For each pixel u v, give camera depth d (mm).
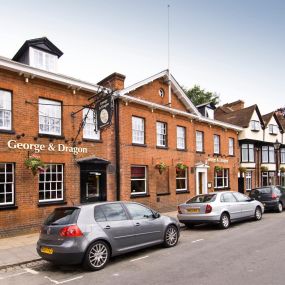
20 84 11633
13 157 11148
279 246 8289
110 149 14719
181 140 19375
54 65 13586
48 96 12469
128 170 15398
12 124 11289
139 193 16141
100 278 6293
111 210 7664
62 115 12891
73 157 13070
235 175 24266
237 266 6566
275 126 30469
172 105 18859
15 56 13492
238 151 25391
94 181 14000
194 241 9547
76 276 6508
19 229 11117
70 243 6617
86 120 13906
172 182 18094
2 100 11227
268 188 17047
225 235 10328
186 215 11906
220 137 22984
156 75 17453
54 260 6742
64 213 7207
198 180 20250
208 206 11469
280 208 16781
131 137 15773
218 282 5617
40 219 11750
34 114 11945
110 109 11961
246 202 13117
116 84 15398
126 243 7578
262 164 28719
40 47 13062
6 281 6379
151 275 6277
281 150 30969
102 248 7051
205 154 21078
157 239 8445
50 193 12336
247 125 26672
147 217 8383
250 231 10898
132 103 16062
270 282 5512
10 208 10922
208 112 23141
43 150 12055
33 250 8711
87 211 7172
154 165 16953
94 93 14055
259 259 7047
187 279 5879
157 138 17625
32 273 6906
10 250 8789
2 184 10977
